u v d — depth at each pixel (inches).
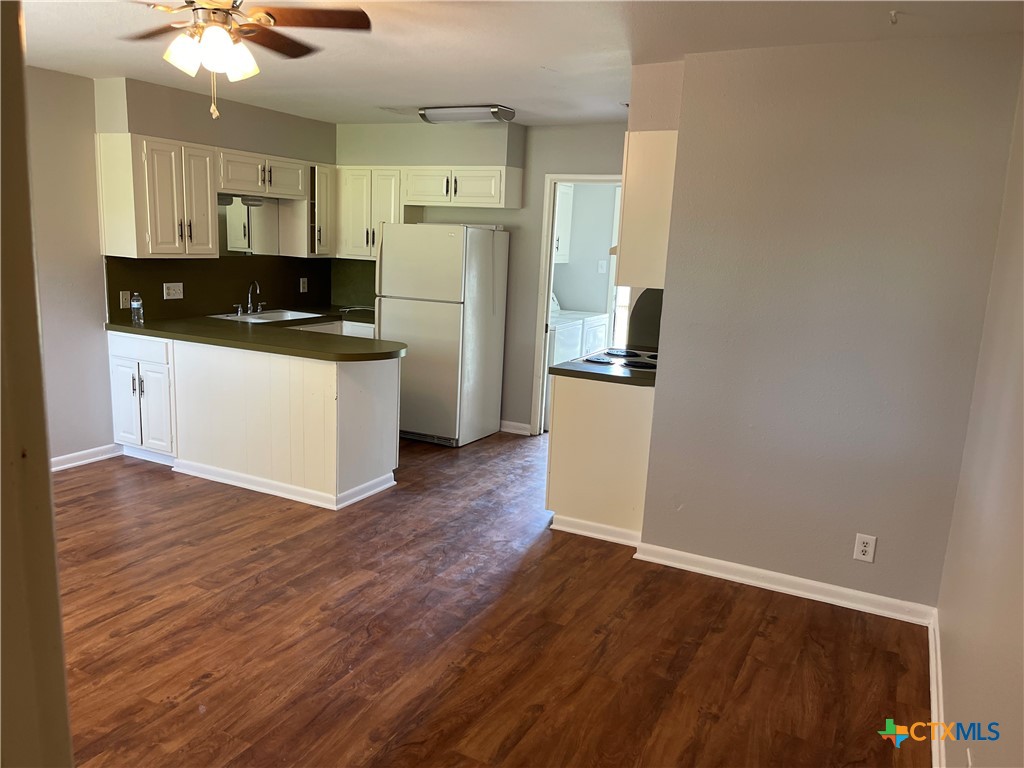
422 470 195.0
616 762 88.0
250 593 124.6
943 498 118.0
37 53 149.2
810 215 120.8
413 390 220.2
